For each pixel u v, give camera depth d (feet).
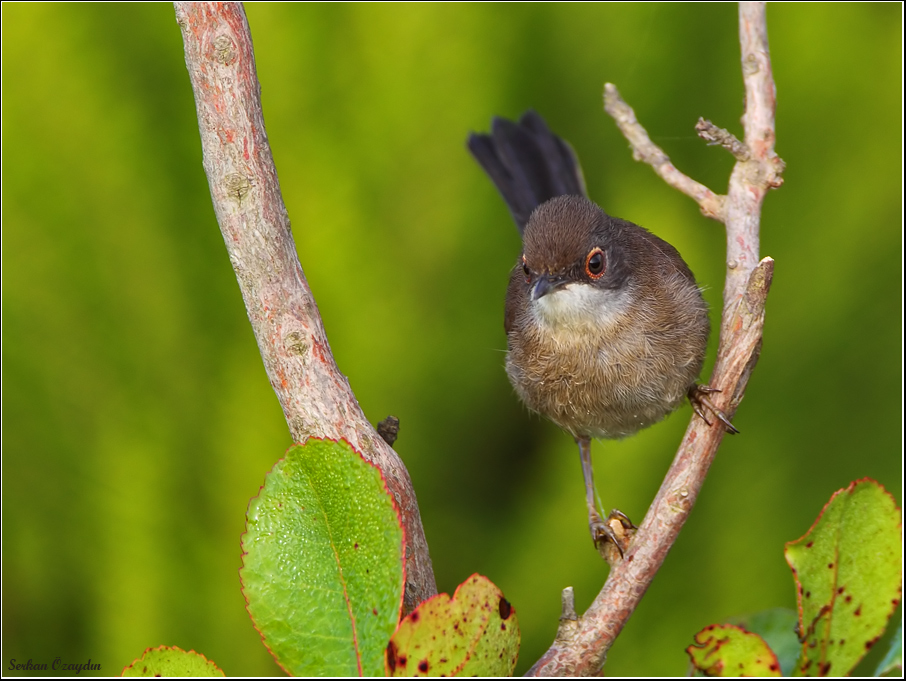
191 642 28.30
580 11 30.53
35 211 27.96
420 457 30.35
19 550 28.58
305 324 11.66
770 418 30.94
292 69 28.55
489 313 30.14
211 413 28.48
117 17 28.14
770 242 31.50
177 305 28.60
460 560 30.63
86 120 27.81
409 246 29.48
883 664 9.52
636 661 29.60
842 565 9.41
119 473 28.32
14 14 27.12
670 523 12.64
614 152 32.07
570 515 29.01
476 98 29.43
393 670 8.43
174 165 28.66
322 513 8.91
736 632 9.00
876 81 30.53
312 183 28.68
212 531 28.43
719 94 31.42
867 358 31.14
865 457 31.01
